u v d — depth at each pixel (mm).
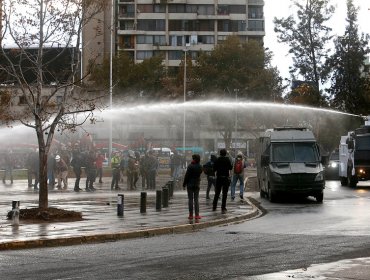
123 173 51000
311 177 29625
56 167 38188
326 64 80312
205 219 21094
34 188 37000
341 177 45656
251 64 80875
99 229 17797
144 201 23062
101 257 13430
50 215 20031
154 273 11312
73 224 19062
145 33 108812
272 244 15234
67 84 20812
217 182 24609
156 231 17922
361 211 24672
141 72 79562
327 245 14891
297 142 31297
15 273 11398
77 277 10945
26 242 15180
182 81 82438
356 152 40938
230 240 16234
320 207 27000
